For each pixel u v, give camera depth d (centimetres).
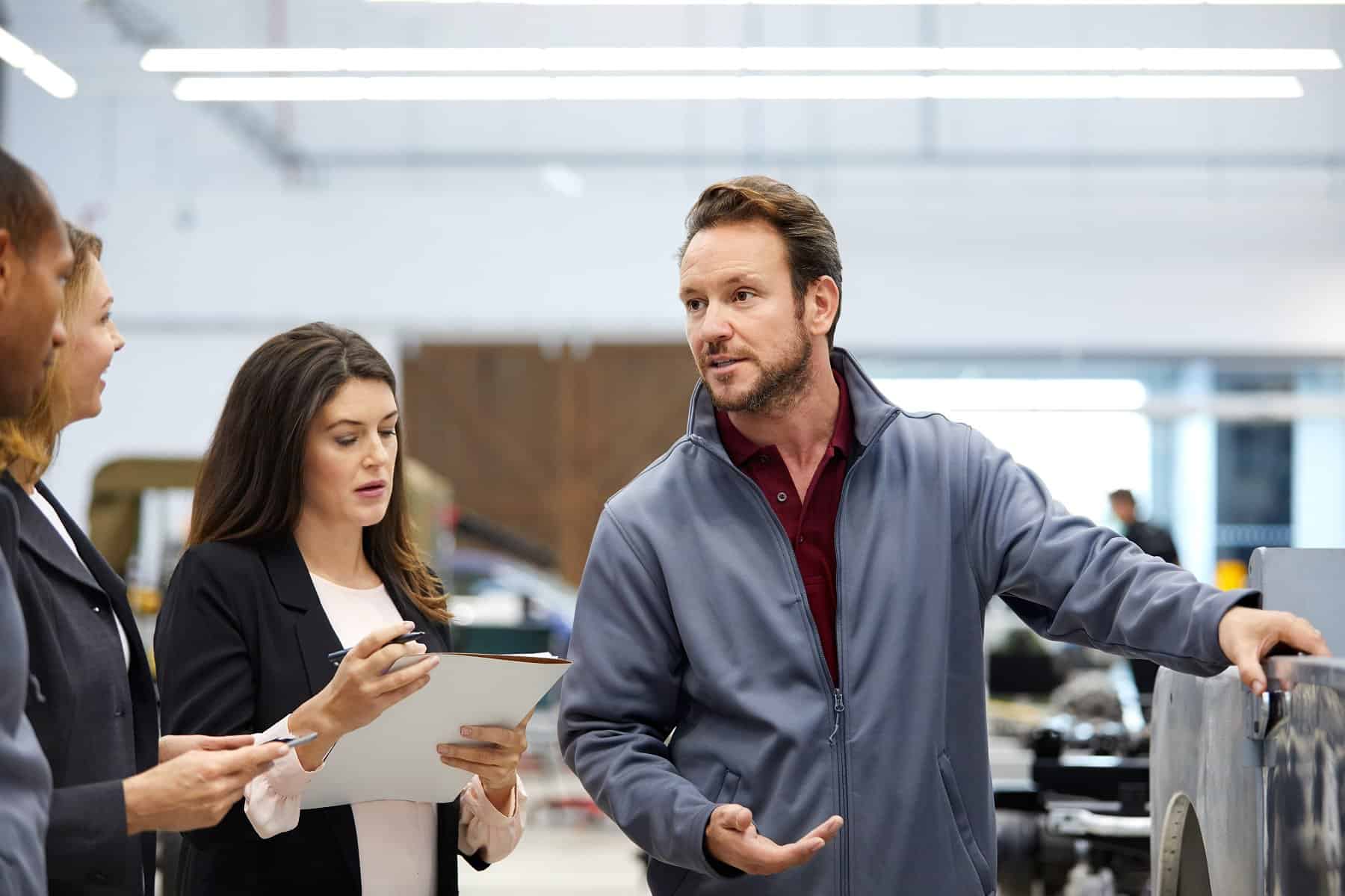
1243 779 184
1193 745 211
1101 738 389
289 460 207
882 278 1262
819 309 206
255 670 201
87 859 149
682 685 210
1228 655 169
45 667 163
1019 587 204
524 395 1309
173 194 1245
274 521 209
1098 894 338
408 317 1260
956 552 207
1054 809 348
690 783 195
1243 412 1273
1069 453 1288
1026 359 1278
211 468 213
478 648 854
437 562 748
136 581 626
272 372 209
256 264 1248
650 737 204
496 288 1266
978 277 1261
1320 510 1314
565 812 832
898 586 202
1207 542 1312
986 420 1288
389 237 1260
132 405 1234
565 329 1277
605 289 1269
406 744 184
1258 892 177
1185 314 1252
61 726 162
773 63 720
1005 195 1255
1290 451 1314
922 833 195
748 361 200
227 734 194
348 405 208
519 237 1266
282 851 196
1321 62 721
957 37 1041
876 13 1031
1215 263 1251
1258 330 1248
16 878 132
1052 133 1200
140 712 178
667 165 1262
